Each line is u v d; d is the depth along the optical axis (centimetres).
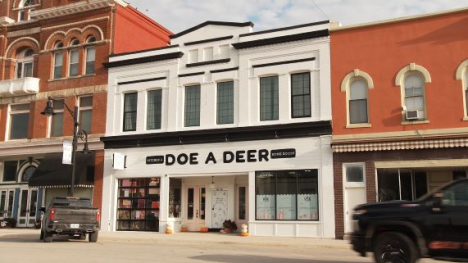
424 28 2084
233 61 2462
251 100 2375
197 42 2569
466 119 1953
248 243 1909
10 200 2981
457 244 966
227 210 2522
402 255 1010
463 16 2025
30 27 3125
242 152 2344
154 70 2655
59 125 2894
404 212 1024
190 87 2564
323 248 1756
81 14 2933
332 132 2177
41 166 2794
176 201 2586
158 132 2561
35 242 1916
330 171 2142
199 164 2439
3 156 3006
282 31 2348
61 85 2911
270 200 2252
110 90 2750
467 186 984
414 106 2066
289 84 2306
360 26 2191
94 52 2872
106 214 2614
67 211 1894
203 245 1864
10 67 3144
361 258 1367
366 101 2155
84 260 1254
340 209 2097
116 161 2556
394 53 2122
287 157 2239
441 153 1967
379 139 2056
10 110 3075
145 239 2067
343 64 2209
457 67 2006
